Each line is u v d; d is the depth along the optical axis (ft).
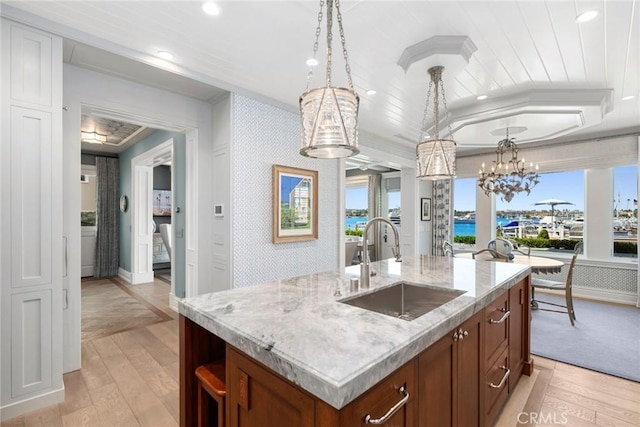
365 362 3.05
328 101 4.61
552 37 7.39
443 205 22.34
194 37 7.63
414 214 20.89
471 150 20.48
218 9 6.50
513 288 7.55
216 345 5.45
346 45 7.83
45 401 7.07
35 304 6.95
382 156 17.37
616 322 12.91
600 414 6.91
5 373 6.59
